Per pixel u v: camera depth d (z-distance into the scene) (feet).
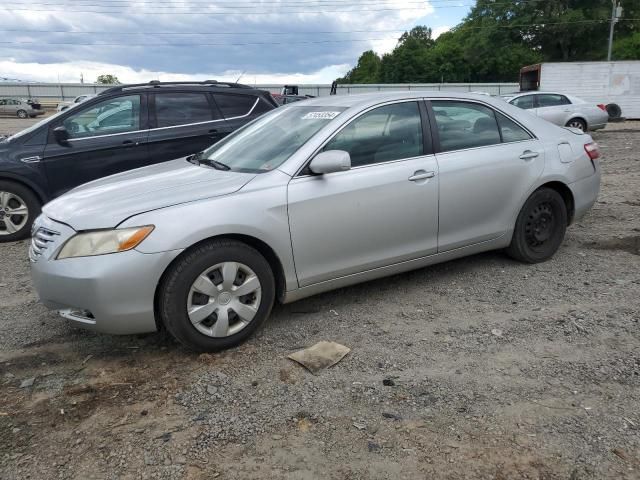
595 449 8.48
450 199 14.29
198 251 11.17
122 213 10.88
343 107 13.76
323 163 12.11
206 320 11.50
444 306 13.88
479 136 15.21
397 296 14.58
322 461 8.40
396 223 13.51
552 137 16.57
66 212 11.48
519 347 11.68
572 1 207.41
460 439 8.80
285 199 12.00
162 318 11.28
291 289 12.48
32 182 21.47
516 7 209.67
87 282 10.57
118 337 12.71
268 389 10.36
